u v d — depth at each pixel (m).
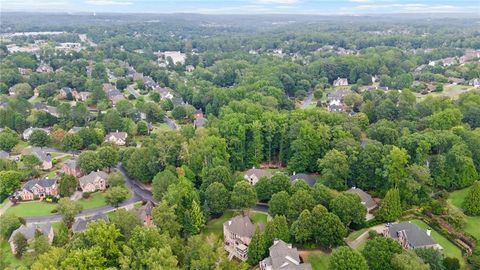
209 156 174.00
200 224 138.50
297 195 136.00
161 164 178.75
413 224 127.50
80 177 187.38
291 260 114.00
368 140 177.00
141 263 106.94
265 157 196.62
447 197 150.88
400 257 104.00
